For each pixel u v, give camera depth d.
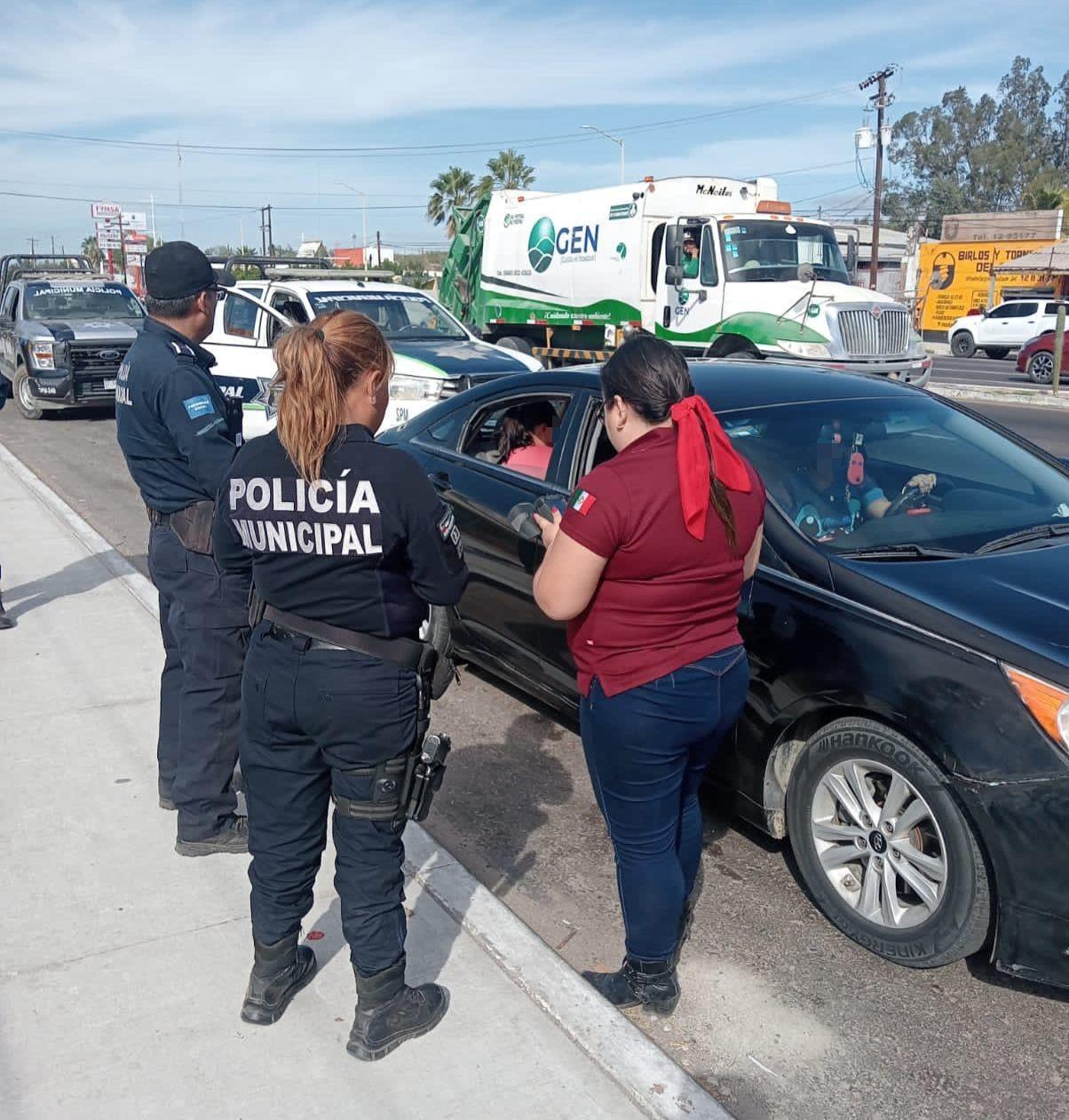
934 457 4.17
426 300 11.31
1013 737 2.84
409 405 9.33
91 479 10.85
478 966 3.08
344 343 2.38
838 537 3.66
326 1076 2.65
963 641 3.04
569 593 2.53
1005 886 2.86
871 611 3.25
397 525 2.37
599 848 3.91
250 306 11.10
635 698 2.61
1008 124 89.81
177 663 3.78
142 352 3.33
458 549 2.51
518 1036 2.80
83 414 16.33
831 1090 2.73
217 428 3.28
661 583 2.54
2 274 21.11
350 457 2.37
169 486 3.38
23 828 3.82
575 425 4.56
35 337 14.88
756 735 3.49
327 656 2.45
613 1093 2.60
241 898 3.41
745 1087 2.73
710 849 3.89
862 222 57.78
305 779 2.63
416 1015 2.76
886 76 39.25
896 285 49.59
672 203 15.38
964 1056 2.84
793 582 3.46
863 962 3.24
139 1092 2.60
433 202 56.06
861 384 4.63
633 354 2.56
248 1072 2.67
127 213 44.12
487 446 5.14
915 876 3.10
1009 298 38.31
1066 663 2.89
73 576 6.91
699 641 2.62
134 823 3.86
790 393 4.38
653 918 2.84
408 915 3.33
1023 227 41.03
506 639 4.76
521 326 18.41
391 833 2.60
